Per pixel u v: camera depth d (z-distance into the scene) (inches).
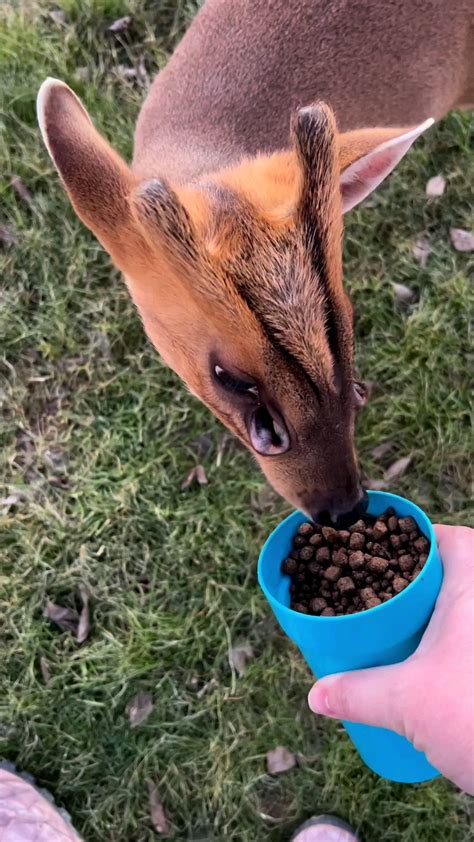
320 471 14.4
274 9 18.3
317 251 12.6
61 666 21.4
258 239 12.6
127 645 21.6
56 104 13.7
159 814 20.5
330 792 20.5
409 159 24.5
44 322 23.7
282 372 13.1
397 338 23.6
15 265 24.0
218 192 13.4
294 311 12.6
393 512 15.1
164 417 23.1
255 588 21.9
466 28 20.1
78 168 13.5
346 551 14.8
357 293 23.8
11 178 24.2
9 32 25.3
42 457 23.0
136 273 14.4
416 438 22.9
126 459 23.0
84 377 23.6
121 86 25.4
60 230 24.1
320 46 18.3
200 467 22.8
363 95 19.0
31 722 21.0
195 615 21.8
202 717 21.1
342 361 13.3
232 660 21.4
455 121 24.6
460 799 20.3
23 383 23.5
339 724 20.9
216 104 17.8
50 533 22.4
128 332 23.6
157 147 18.0
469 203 24.4
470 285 23.9
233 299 12.5
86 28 25.5
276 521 22.2
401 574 14.3
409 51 19.4
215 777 20.6
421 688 12.7
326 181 12.4
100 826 20.5
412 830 20.2
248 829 20.4
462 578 13.5
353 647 12.8
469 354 23.5
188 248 12.0
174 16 25.5
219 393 14.6
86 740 20.9
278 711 21.0
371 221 24.2
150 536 22.4
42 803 19.8
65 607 22.0
